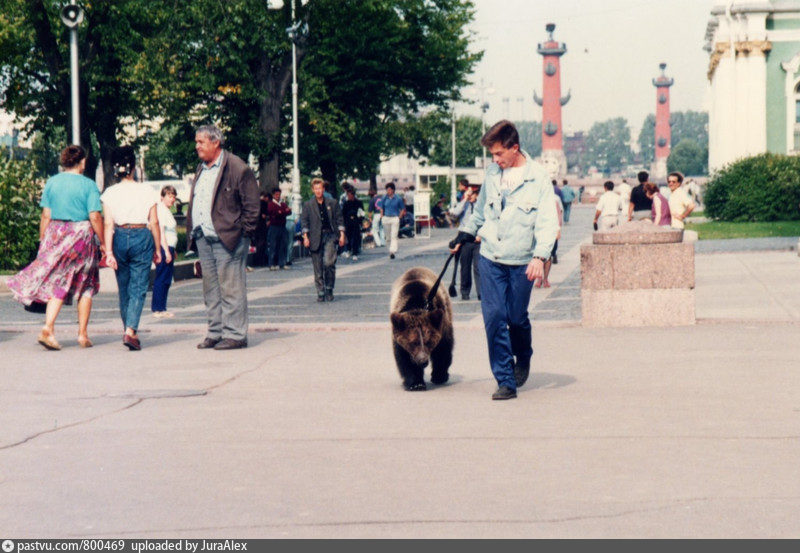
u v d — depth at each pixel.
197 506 6.00
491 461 6.94
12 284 12.91
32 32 43.97
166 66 43.31
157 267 17.16
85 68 45.06
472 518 5.70
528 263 9.35
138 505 6.05
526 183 9.30
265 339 13.70
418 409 8.84
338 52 48.41
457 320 15.37
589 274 13.84
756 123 60.53
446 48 49.84
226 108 47.78
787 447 7.17
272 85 44.88
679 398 9.02
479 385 10.05
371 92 49.84
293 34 42.47
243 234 12.88
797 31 60.59
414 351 9.43
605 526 5.53
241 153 47.69
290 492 6.27
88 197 12.97
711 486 6.24
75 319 16.81
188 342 13.60
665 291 13.70
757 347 11.76
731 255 28.03
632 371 10.46
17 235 26.23
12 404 9.28
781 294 17.11
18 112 47.25
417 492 6.23
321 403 9.20
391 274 26.61
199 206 12.86
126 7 43.62
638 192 21.03
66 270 12.96
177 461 7.10
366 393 9.69
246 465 6.95
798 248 26.94
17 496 6.28
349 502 6.04
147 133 53.31
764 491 6.12
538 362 11.20
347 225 34.12
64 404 9.27
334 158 51.28
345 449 7.38
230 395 9.67
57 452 7.41
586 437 7.61
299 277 26.92
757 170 50.28
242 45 41.91
